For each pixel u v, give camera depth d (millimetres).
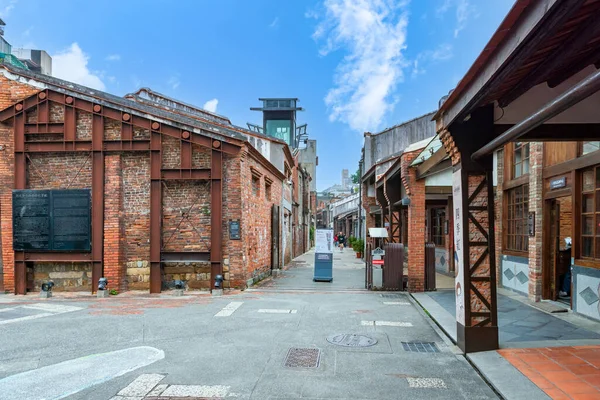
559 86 5094
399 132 22688
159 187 11234
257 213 13945
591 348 5637
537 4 2787
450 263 14836
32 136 11492
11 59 29344
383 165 17750
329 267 14031
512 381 4555
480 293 5801
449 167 10023
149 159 11398
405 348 6070
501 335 6402
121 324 7504
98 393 4438
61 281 11336
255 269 13578
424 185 10906
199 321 7719
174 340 6473
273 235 16719
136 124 11312
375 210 20594
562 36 3254
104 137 11375
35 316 8234
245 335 6754
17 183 11266
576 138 5453
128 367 5242
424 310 8594
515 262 10078
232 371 5094
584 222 7441
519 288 9820
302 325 7418
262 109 40906
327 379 4840
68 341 6438
